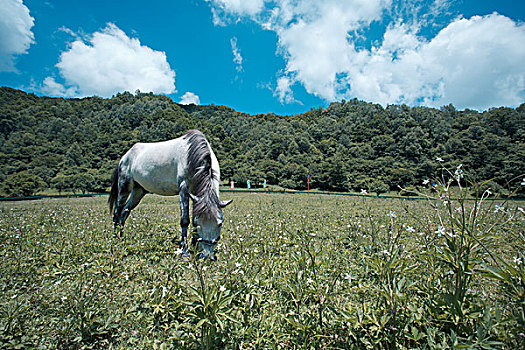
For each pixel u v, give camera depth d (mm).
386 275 2410
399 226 3178
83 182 49188
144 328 2711
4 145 70312
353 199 20859
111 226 7520
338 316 2365
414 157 75875
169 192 6234
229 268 3318
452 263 2160
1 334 2389
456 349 1698
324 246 5211
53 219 7879
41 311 2961
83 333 2531
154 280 3684
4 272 3936
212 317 2098
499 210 2311
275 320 2748
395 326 2066
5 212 10453
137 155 6582
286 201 17719
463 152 73188
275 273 3756
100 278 3773
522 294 1878
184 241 5090
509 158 59469
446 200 2291
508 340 1914
